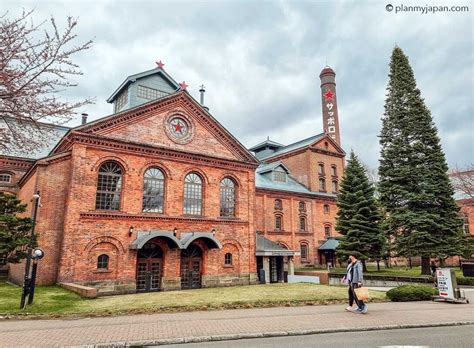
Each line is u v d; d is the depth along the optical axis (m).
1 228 17.33
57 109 7.71
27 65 7.23
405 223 25.97
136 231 21.23
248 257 25.95
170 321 10.72
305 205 39.62
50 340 8.16
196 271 23.59
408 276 22.94
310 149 43.94
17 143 7.91
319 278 27.33
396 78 30.09
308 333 9.19
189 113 25.11
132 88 26.78
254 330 9.28
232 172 26.56
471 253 34.78
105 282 19.62
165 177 23.34
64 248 18.72
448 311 12.72
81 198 19.78
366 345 7.83
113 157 21.38
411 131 28.03
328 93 55.56
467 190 29.03
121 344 7.91
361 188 32.16
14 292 16.20
